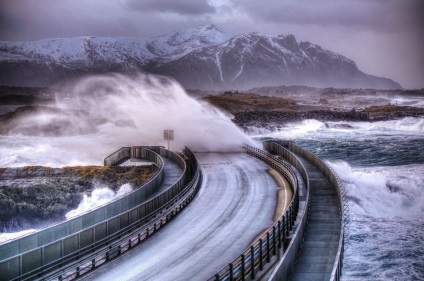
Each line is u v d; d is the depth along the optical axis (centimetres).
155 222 3547
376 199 5588
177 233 3509
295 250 2636
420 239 4169
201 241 3297
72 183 6144
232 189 5072
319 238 3083
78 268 2670
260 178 5634
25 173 6341
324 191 4528
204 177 5825
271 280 1944
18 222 5700
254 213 4038
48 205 5844
